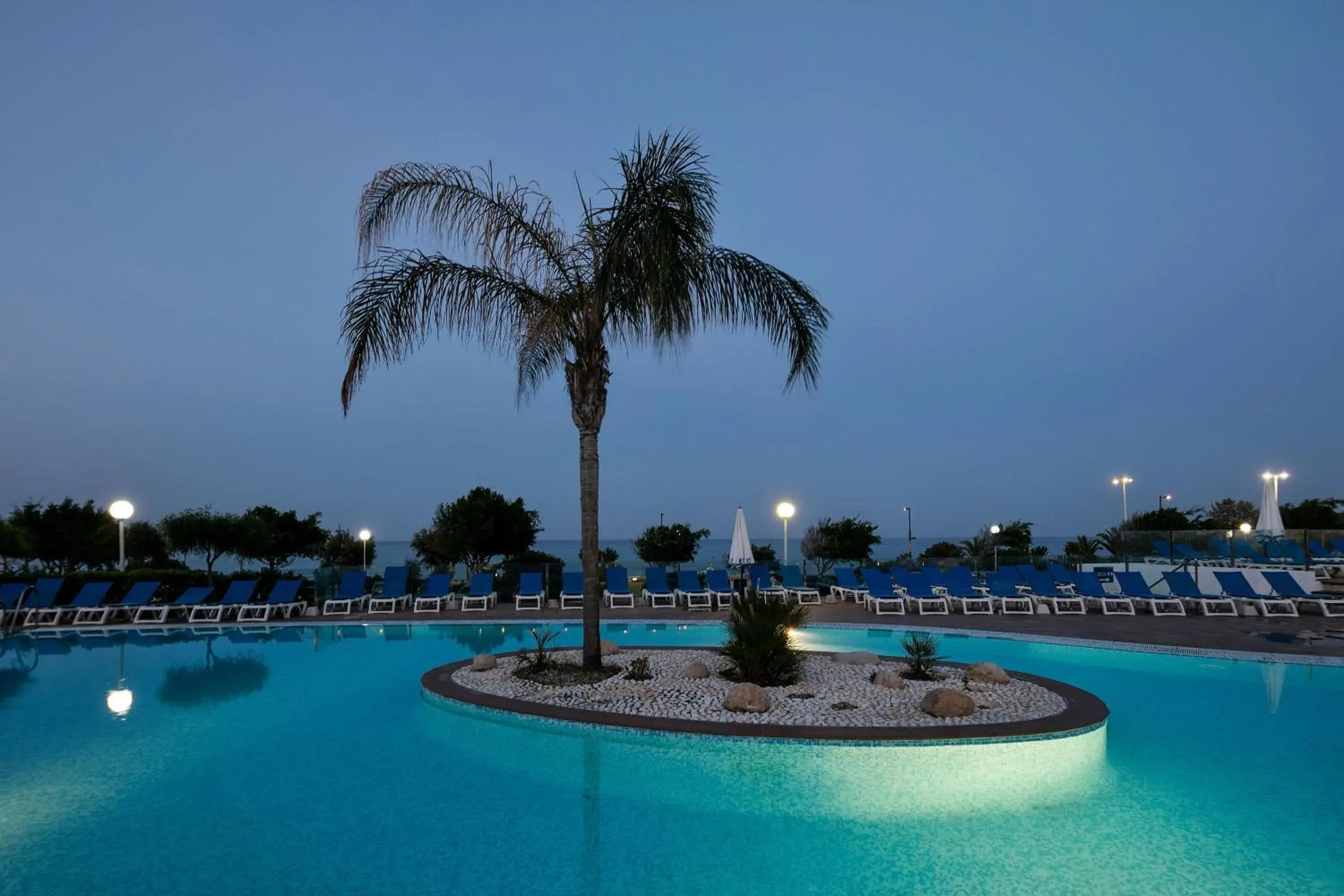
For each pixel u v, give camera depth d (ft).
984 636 37.09
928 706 20.17
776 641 23.84
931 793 15.64
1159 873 11.87
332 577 52.11
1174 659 31.42
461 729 20.71
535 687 23.77
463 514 66.39
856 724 19.20
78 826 13.92
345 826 13.94
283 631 43.39
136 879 11.75
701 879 11.76
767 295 26.04
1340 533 54.24
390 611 49.75
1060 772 16.93
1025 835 13.47
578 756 18.17
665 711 20.75
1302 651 30.83
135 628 43.96
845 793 15.67
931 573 48.80
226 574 53.21
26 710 23.25
